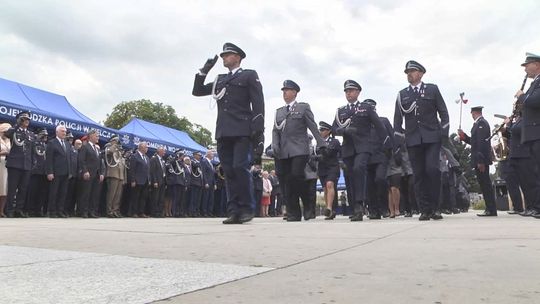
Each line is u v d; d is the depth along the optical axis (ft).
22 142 31.60
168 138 54.19
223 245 11.28
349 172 25.96
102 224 20.20
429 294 6.08
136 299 5.98
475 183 106.63
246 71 19.84
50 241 12.28
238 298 6.01
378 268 7.97
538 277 7.06
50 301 5.89
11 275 7.58
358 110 24.95
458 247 10.37
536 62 21.18
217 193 53.47
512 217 24.89
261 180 51.60
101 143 43.62
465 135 29.96
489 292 6.14
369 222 21.47
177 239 12.65
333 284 6.76
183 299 5.98
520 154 24.76
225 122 19.67
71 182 36.65
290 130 25.54
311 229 16.07
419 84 23.32
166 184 45.03
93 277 7.39
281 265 8.40
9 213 31.37
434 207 23.13
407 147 23.65
